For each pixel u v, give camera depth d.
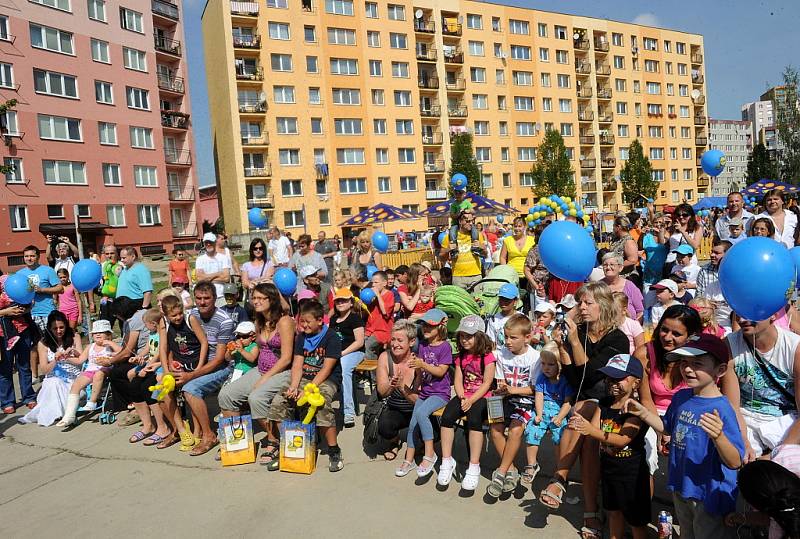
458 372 4.52
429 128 49.44
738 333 3.53
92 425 6.61
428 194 47.78
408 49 46.81
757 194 24.00
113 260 10.00
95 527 4.25
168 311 5.64
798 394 3.21
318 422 4.94
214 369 5.75
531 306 7.98
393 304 6.93
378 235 11.49
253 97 41.72
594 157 58.09
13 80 28.92
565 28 55.59
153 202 36.62
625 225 8.30
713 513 2.93
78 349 7.03
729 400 3.22
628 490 3.25
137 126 35.72
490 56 51.31
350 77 44.38
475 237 8.38
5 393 7.33
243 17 40.50
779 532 2.52
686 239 7.21
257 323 5.50
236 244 37.41
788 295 3.53
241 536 3.95
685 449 3.00
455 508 4.07
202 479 4.96
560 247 4.38
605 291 3.74
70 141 31.64
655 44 63.22
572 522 3.76
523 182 53.34
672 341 3.51
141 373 5.86
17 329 7.42
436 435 4.98
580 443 3.58
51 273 8.48
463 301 6.15
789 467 2.84
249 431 5.23
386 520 3.98
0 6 28.39
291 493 4.54
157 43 38.69
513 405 4.23
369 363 6.30
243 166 41.06
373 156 45.44
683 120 65.75
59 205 30.97
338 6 43.78
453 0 49.16
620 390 3.29
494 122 51.66
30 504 4.74
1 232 28.11
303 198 42.88
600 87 59.25
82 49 32.41
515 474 4.18
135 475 5.16
